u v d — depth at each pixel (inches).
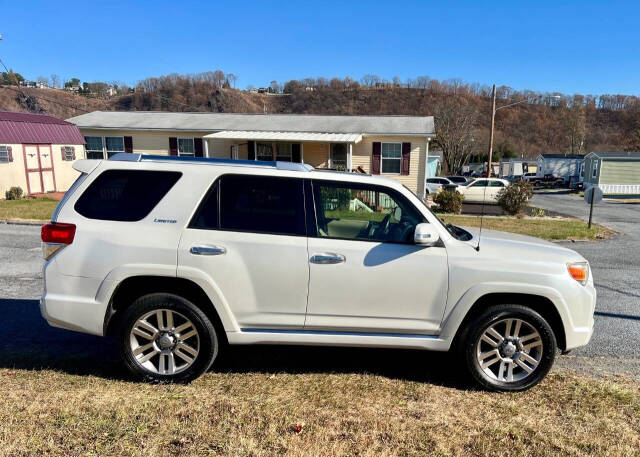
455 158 2178.9
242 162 138.3
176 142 836.0
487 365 134.5
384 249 130.6
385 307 131.6
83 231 129.3
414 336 134.0
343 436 105.6
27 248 341.4
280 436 104.4
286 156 816.3
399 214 136.3
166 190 131.8
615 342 181.3
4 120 711.7
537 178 1761.8
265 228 131.0
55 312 129.0
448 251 131.6
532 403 126.3
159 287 133.3
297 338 132.1
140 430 104.4
